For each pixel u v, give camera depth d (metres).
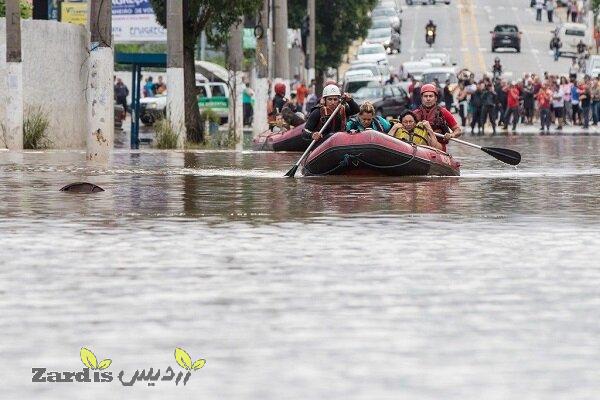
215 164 53.25
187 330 16.12
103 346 15.20
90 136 55.34
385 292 18.91
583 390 13.10
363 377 13.68
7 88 66.38
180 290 19.08
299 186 39.66
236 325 16.44
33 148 68.62
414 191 37.72
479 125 104.12
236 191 37.78
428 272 20.89
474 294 18.73
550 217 30.02
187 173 46.69
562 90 112.31
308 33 132.88
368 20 160.00
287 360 14.49
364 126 45.69
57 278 20.23
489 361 14.45
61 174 45.66
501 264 21.83
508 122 110.06
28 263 21.91
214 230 26.97
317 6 157.12
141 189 38.59
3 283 19.73
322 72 161.38
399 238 25.58
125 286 19.44
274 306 17.75
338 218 29.50
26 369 14.04
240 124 85.88
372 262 22.03
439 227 27.62
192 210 31.58
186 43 77.62
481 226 27.86
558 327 16.30
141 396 13.02
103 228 27.38
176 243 24.70
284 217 29.77
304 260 22.28
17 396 13.03
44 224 28.19
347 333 15.95
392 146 43.16
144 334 15.89
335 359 14.54
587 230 27.17
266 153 64.38
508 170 49.62
